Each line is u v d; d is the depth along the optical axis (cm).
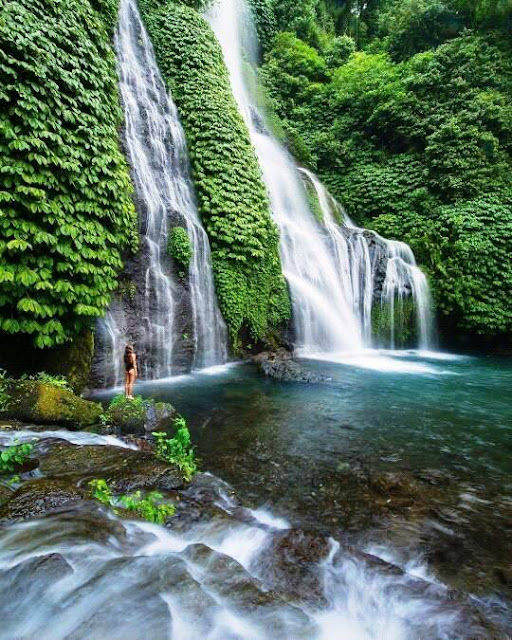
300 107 2100
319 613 257
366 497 414
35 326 629
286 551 311
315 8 2592
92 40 886
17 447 414
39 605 239
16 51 677
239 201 1130
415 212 1625
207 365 984
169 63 1334
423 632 247
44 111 691
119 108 926
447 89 1720
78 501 336
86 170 738
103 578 260
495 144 1545
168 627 229
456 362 1198
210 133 1191
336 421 639
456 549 335
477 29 1839
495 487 440
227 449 523
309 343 1216
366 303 1384
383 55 2105
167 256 940
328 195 1748
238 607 249
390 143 1872
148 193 990
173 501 366
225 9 2028
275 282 1159
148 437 550
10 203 627
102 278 730
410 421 650
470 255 1395
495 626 252
